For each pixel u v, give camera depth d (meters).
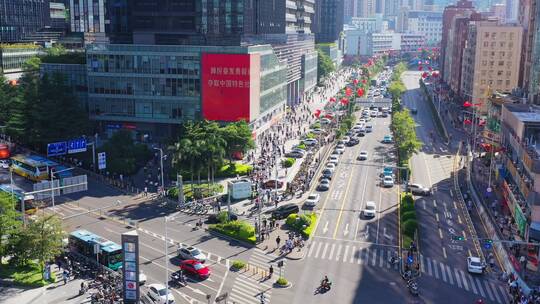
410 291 76.69
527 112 118.25
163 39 172.50
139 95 156.00
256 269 83.50
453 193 124.62
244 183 115.56
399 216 106.69
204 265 82.00
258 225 95.56
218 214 101.62
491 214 105.56
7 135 150.88
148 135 160.00
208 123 133.00
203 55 149.00
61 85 147.12
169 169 136.38
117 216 105.50
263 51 163.50
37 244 78.75
